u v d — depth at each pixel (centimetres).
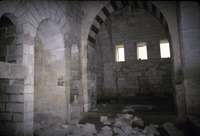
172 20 546
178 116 510
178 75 526
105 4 659
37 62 543
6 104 396
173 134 427
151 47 1100
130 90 1115
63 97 529
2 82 406
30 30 408
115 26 1194
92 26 686
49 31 531
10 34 396
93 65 715
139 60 1114
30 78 400
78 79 615
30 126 392
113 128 479
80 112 579
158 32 1094
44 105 551
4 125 391
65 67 538
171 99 991
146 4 625
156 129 478
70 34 579
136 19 1147
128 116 552
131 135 420
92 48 711
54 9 500
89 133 439
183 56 515
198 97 491
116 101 971
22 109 375
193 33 509
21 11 380
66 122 527
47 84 556
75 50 632
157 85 1062
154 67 1080
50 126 475
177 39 536
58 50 551
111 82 1157
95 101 705
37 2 435
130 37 1152
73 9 616
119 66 1152
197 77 497
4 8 335
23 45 381
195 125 400
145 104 809
